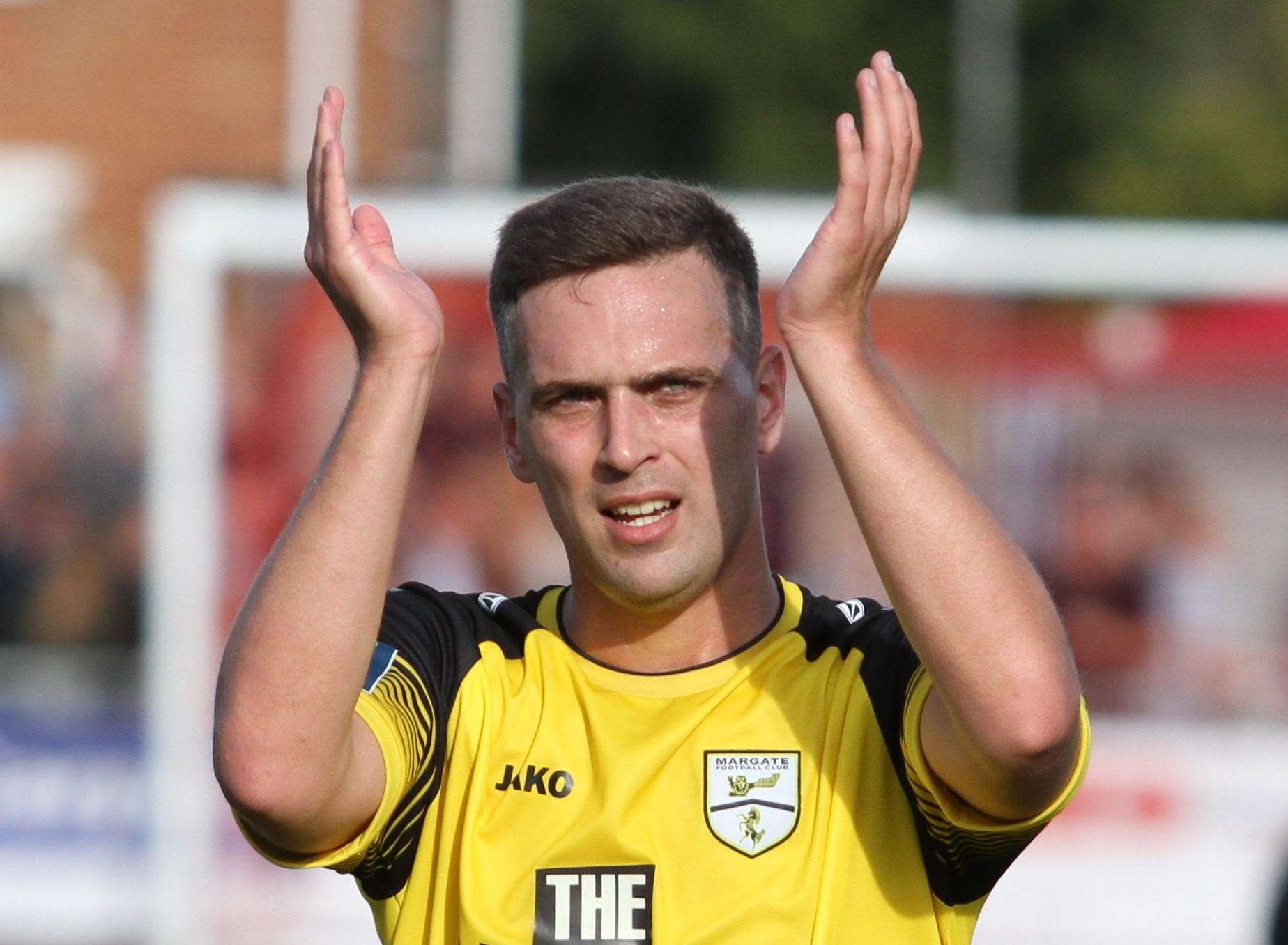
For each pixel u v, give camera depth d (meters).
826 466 30.45
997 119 96.62
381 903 9.16
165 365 30.28
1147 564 31.53
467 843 8.87
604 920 8.63
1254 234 30.64
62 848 30.75
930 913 8.79
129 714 31.47
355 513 8.25
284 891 28.86
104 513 41.78
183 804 29.36
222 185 31.83
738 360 9.09
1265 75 99.69
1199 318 31.52
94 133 46.03
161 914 28.91
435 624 9.62
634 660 9.26
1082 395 31.59
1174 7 100.81
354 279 8.37
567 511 8.97
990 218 31.25
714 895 8.63
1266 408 31.48
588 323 8.75
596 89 100.50
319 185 8.50
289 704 8.16
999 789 8.17
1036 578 8.14
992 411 31.41
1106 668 31.38
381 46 46.72
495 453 30.44
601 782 8.88
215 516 30.31
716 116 100.50
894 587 8.05
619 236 8.80
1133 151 97.88
